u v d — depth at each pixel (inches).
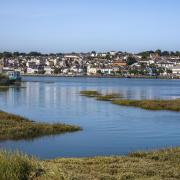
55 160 904.9
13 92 4466.0
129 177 742.5
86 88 5649.6
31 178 615.8
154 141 1406.3
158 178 737.0
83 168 801.6
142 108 2714.1
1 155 653.9
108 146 1294.3
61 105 2933.1
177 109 2615.7
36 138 1401.3
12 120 1697.8
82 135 1505.9
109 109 2635.3
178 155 978.7
